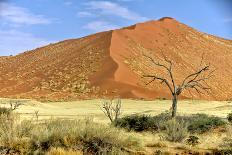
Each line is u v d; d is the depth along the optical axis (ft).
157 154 38.17
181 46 625.41
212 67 599.16
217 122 73.10
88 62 495.00
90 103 292.81
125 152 37.17
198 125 70.38
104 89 404.36
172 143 45.24
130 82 430.61
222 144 44.16
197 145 44.47
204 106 254.47
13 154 35.53
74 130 38.55
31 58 627.46
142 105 267.59
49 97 377.09
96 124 41.83
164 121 70.90
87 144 37.40
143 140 44.24
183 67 558.56
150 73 479.41
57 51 622.13
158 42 606.55
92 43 576.61
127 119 72.90
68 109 236.63
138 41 580.71
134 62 499.92
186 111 191.11
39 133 37.83
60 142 37.42
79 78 450.71
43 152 35.55
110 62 476.54
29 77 519.60
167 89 440.04
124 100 313.73
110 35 568.82
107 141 37.83
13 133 38.63
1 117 44.21
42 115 147.33
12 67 605.73
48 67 536.01
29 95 403.54
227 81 569.23
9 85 506.48
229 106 225.35
